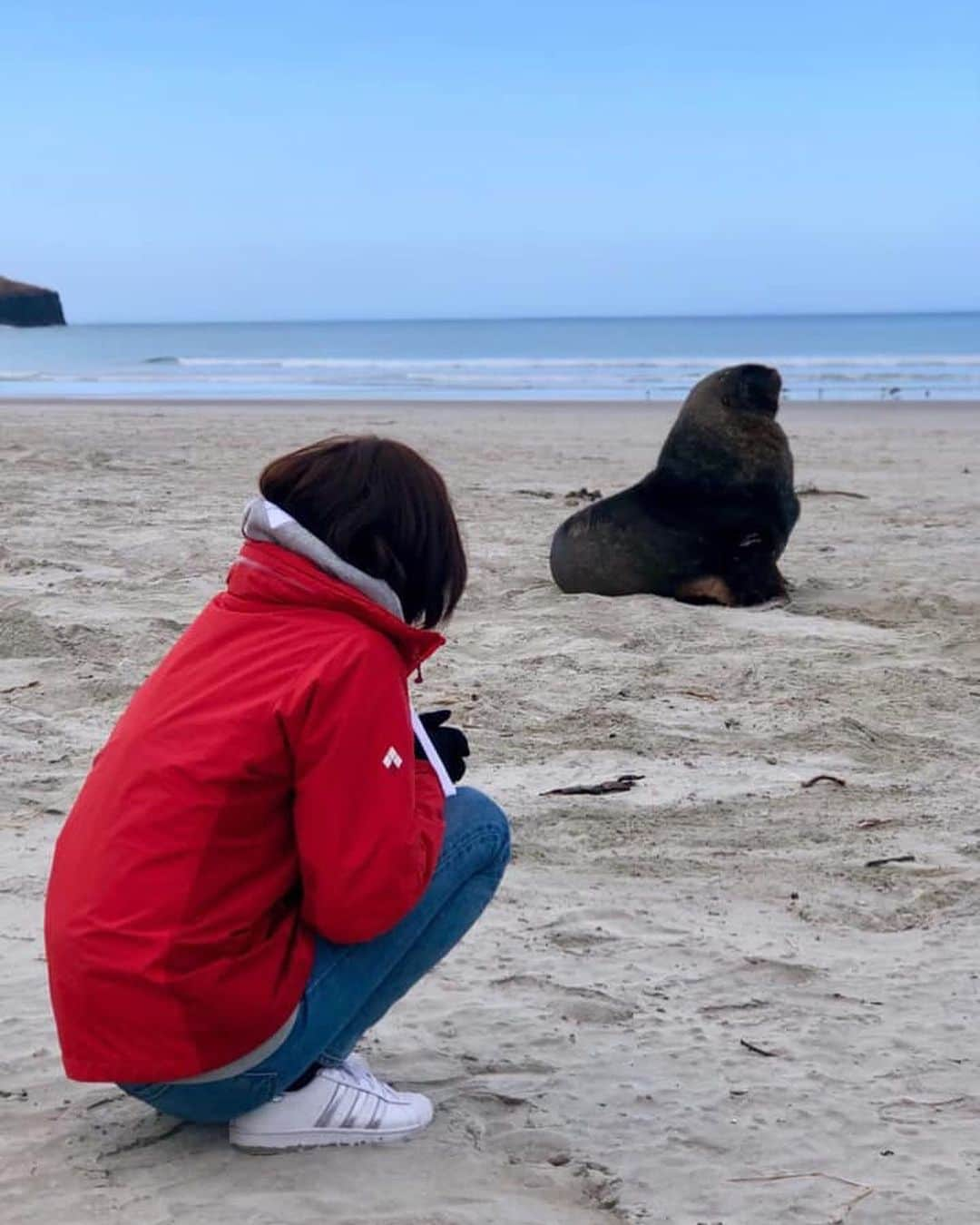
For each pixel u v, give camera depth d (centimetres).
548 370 4881
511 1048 345
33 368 5269
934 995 378
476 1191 280
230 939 264
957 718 637
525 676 690
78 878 265
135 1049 261
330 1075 292
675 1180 289
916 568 980
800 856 480
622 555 861
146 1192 277
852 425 2366
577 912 430
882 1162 297
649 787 545
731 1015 366
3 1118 307
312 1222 266
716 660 721
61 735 599
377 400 3184
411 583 274
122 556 952
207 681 266
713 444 853
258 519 270
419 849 270
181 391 3716
